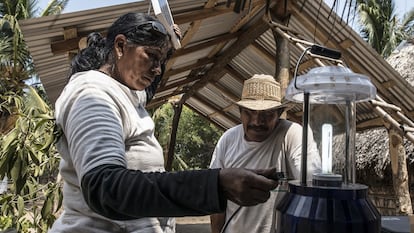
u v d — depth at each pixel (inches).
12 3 450.0
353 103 34.1
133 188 26.3
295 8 118.9
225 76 220.4
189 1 103.5
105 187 27.2
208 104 270.8
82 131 31.8
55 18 92.0
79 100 35.0
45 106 128.4
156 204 26.3
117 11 93.1
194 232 315.0
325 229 28.2
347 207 28.9
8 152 89.0
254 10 129.0
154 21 41.9
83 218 39.7
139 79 42.3
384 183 219.1
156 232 42.6
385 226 43.6
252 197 26.8
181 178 26.6
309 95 34.1
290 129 77.8
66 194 41.2
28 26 92.4
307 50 39.5
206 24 136.3
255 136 78.6
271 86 79.7
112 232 39.9
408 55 253.4
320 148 33.5
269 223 70.7
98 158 29.4
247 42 157.1
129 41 41.0
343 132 34.0
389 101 136.9
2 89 360.5
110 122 33.1
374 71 129.7
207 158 572.1
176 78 219.6
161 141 378.6
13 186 102.3
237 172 26.6
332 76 33.3
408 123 87.3
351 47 122.3
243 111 79.1
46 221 105.7
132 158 40.6
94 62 43.6
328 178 31.1
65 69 120.3
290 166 75.2
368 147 223.6
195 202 26.1
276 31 115.3
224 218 82.4
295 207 30.2
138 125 41.6
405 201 146.0
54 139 40.8
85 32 99.8
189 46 155.6
